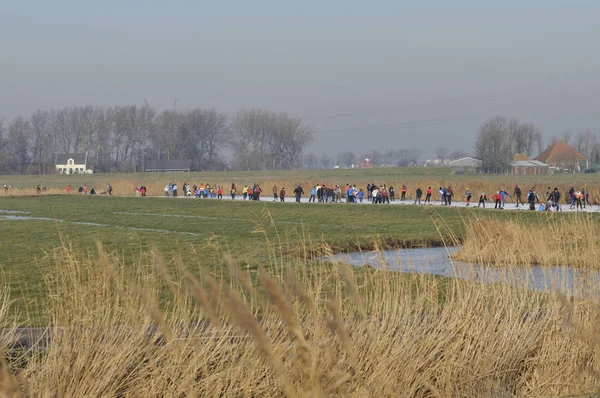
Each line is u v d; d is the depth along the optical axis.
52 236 87.19
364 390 18.66
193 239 81.44
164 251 65.12
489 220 46.59
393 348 21.30
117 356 19.52
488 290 25.16
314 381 10.95
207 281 10.24
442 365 22.39
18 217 130.38
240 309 9.73
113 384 19.56
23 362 21.36
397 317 22.66
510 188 158.50
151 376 19.45
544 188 152.88
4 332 25.14
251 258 46.50
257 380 19.08
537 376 23.19
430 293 25.06
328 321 12.30
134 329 20.09
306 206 144.75
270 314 19.03
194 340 19.62
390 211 128.75
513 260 26.56
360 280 24.75
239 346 19.58
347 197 160.62
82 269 22.09
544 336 24.05
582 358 22.52
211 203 160.75
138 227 107.56
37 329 25.64
